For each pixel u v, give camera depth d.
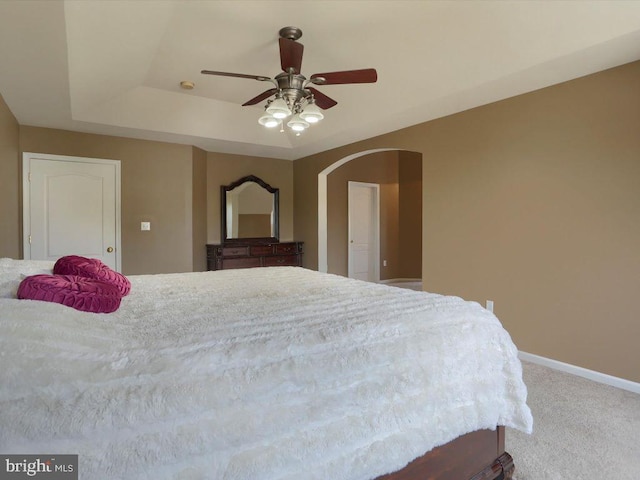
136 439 0.81
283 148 5.31
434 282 3.90
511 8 2.33
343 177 6.67
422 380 1.24
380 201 7.10
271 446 0.95
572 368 2.85
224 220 5.54
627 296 2.57
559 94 2.93
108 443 0.79
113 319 1.34
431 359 1.30
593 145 2.74
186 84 3.77
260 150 5.44
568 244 2.88
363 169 6.89
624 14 2.11
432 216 3.92
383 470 1.12
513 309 3.24
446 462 1.33
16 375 0.80
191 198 4.99
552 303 2.98
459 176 3.66
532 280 3.11
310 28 2.72
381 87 3.49
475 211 3.52
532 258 3.10
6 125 3.36
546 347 3.02
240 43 2.96
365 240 7.00
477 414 1.38
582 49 2.38
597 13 2.17
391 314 1.48
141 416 0.83
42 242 4.06
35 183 4.02
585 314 2.78
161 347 1.06
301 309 1.58
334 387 1.08
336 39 2.86
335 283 2.32
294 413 1.00
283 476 0.94
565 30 2.32
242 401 0.94
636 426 2.11
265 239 5.91
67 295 1.28
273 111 2.41
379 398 1.14
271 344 1.12
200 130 4.54
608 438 1.99
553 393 2.52
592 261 2.75
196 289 2.10
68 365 0.88
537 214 3.07
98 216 4.38
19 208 3.93
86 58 2.56
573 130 2.85
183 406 0.87
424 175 4.01
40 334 0.92
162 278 2.52
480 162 3.48
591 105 2.75
